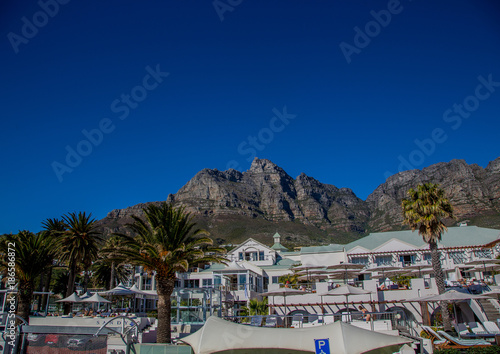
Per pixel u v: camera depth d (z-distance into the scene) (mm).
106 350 29969
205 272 61656
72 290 51312
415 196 36875
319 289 35562
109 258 29766
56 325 36500
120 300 50188
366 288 34844
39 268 39594
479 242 54125
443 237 58219
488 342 23953
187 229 30625
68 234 52031
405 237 60531
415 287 34656
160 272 29078
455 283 39062
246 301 53719
